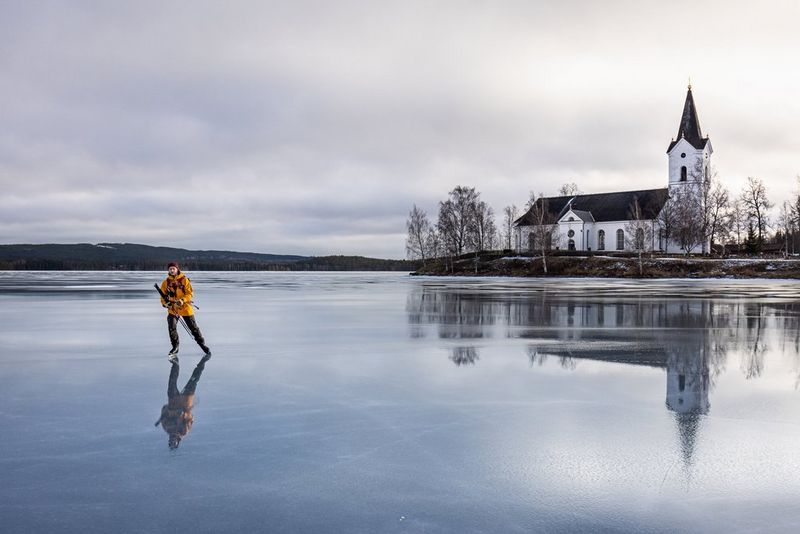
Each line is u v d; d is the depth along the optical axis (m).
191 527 4.32
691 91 98.56
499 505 4.70
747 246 95.50
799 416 7.29
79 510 4.59
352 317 20.55
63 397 8.34
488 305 26.27
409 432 6.64
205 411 7.56
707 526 4.34
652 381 9.38
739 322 18.42
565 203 115.75
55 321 19.03
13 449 6.05
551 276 81.88
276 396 8.40
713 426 6.86
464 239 113.94
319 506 4.68
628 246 97.69
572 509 4.62
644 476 5.30
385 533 4.23
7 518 4.45
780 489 5.02
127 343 13.90
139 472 5.40
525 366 10.73
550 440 6.34
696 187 94.44
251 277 92.06
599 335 15.20
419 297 32.88
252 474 5.36
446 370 10.35
